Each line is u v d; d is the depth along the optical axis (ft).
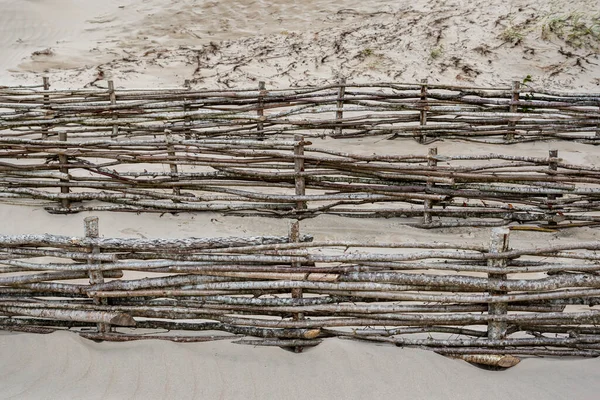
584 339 9.84
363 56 32.68
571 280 9.48
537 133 21.71
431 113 22.27
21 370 9.62
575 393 9.10
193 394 9.14
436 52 32.24
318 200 15.48
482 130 21.65
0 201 16.60
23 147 16.58
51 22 39.14
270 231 15.06
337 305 9.92
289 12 38.68
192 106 22.40
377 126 22.41
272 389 9.23
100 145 16.42
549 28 33.06
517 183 15.28
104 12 40.70
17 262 10.44
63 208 16.12
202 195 16.44
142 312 10.26
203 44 35.70
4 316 10.64
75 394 9.09
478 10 35.88
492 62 31.65
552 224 15.29
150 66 33.01
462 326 10.55
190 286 10.14
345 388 9.22
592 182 15.01
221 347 10.07
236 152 15.92
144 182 16.17
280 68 32.24
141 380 9.39
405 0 38.55
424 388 9.21
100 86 30.68
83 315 10.12
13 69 33.32
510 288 9.53
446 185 15.46
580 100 22.18
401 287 9.82
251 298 10.08
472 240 14.61
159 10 40.01
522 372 9.65
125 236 14.69
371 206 16.42
